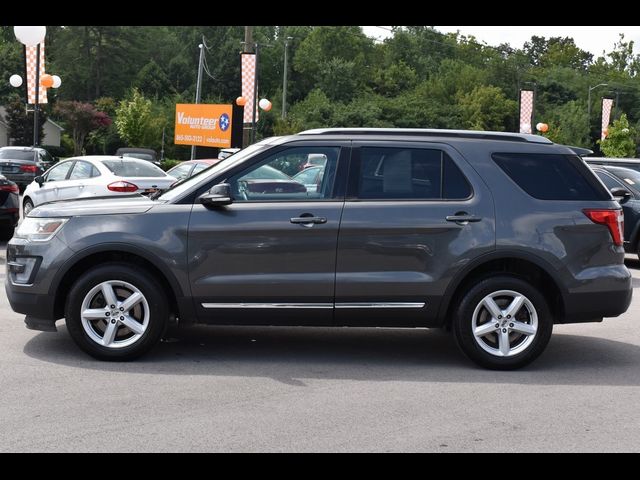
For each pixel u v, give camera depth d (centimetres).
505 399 629
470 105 9800
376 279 702
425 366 726
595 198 727
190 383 651
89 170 1590
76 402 595
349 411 589
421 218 704
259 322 710
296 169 720
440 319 712
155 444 514
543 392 651
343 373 695
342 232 700
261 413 580
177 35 11219
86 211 711
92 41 9969
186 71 10688
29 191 1691
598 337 866
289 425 555
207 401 605
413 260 705
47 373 669
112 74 10006
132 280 700
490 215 709
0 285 1061
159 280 716
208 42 11044
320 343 804
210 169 733
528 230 709
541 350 713
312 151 721
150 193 775
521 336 718
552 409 606
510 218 710
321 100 9606
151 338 705
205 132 4297
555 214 715
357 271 704
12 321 856
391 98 10675
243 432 539
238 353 754
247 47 3197
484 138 735
